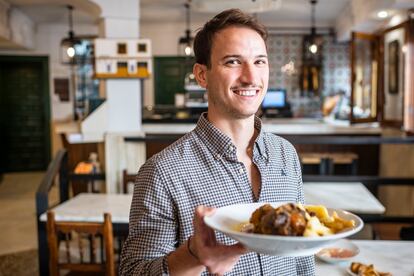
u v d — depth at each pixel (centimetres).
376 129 525
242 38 96
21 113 855
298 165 123
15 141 860
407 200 472
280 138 124
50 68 829
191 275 83
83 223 211
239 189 103
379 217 265
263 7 459
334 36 805
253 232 73
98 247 338
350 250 176
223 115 104
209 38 100
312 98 822
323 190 318
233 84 97
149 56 436
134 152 443
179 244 99
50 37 822
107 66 434
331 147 534
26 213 571
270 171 110
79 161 501
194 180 100
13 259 405
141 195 99
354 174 512
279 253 70
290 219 69
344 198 291
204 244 76
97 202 291
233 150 103
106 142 441
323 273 157
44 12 698
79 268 217
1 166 853
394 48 504
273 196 108
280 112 688
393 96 509
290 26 803
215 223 75
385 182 388
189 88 718
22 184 762
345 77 813
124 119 450
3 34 595
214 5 500
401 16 497
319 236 67
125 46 434
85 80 837
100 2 430
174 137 419
